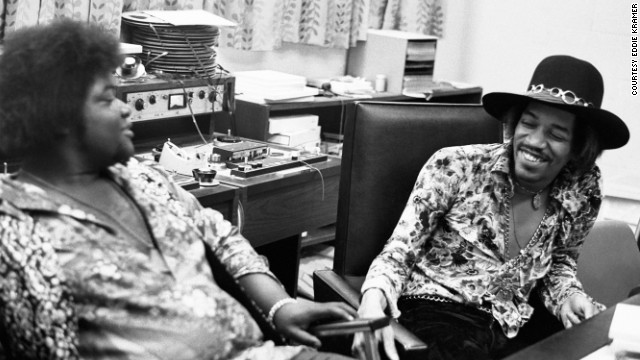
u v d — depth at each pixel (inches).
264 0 154.0
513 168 87.5
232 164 117.4
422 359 71.7
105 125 58.3
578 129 86.5
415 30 195.0
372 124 90.4
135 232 60.1
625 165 199.8
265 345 62.6
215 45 134.3
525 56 209.3
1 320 54.8
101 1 122.7
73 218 56.1
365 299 77.7
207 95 128.0
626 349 66.4
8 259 53.7
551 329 89.3
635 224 198.7
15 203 54.8
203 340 58.3
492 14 210.8
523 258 88.4
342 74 188.9
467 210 87.1
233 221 108.4
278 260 134.1
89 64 57.0
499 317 86.2
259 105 140.7
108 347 55.6
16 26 114.3
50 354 54.1
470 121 95.0
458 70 216.2
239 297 64.7
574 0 201.5
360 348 71.7
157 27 122.2
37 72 55.8
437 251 88.1
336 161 130.4
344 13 174.2
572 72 83.8
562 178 89.4
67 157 57.9
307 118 149.3
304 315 68.0
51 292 53.6
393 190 91.2
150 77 121.6
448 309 86.2
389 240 84.6
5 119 56.5
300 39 170.7
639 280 118.9
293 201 122.0
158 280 58.0
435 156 87.0
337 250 91.9
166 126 128.5
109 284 55.6
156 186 65.9
